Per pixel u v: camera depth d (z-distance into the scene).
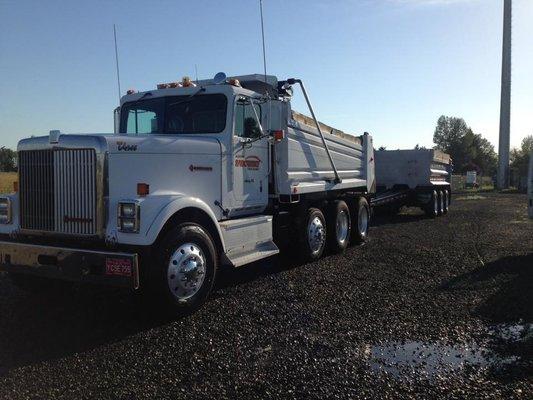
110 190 5.39
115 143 5.46
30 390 3.79
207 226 6.25
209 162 6.66
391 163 19.42
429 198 18.69
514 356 4.50
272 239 7.87
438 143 104.12
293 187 8.34
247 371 4.16
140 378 4.02
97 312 5.82
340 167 10.64
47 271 5.39
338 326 5.31
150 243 5.13
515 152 68.50
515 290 6.84
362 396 3.70
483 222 16.33
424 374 4.11
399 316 5.66
